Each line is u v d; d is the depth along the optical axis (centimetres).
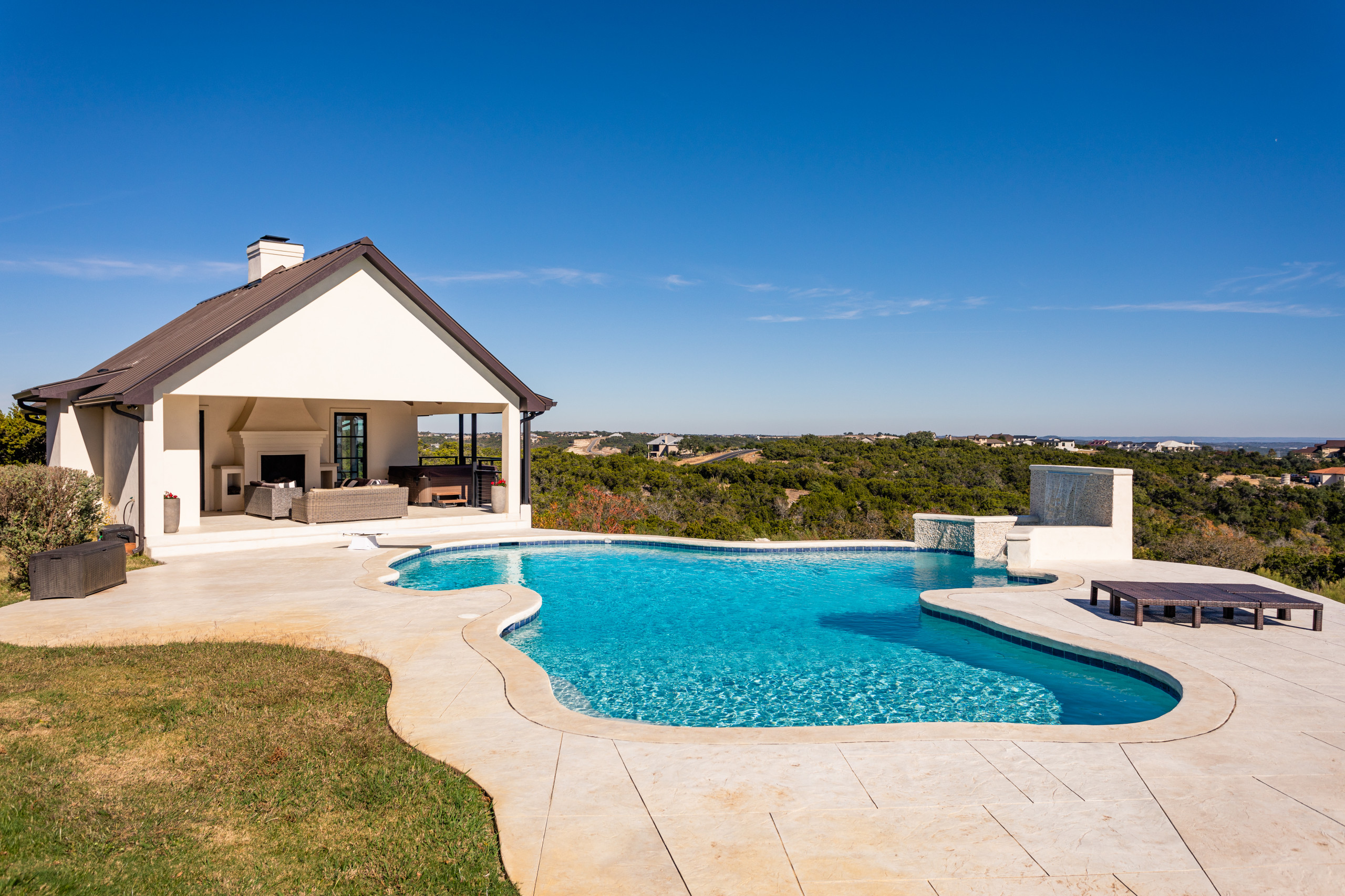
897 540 1742
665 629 1071
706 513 3800
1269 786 495
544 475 3656
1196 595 954
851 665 910
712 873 388
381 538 1630
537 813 454
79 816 436
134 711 609
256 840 419
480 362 1827
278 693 659
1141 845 419
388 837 423
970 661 924
